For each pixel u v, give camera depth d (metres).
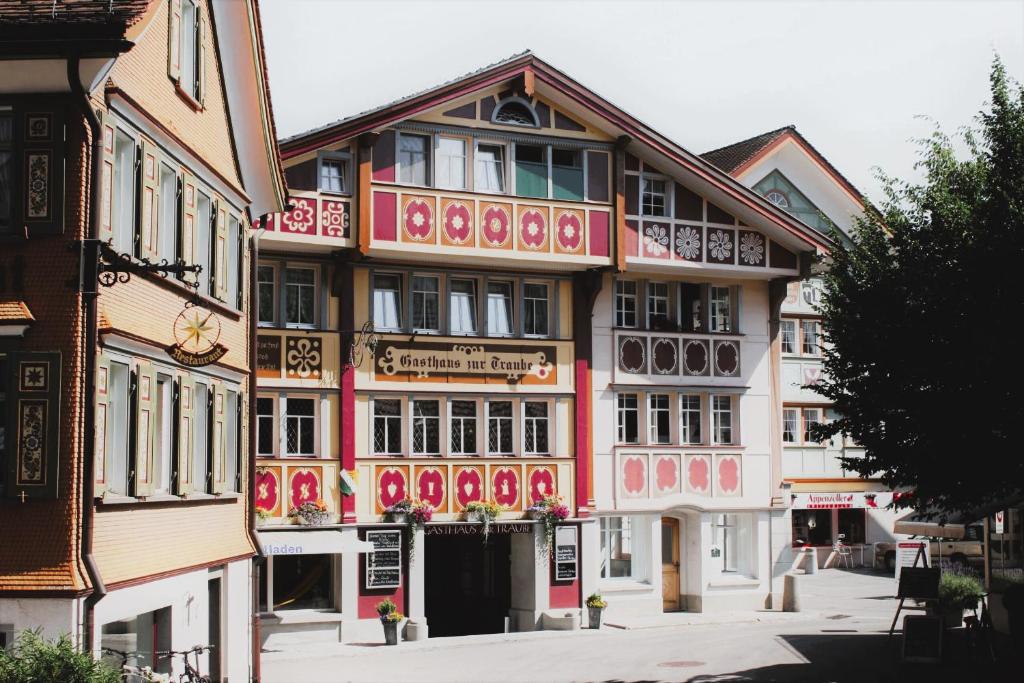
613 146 30.64
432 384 29.22
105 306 14.02
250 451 20.97
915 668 21.73
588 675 22.14
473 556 31.36
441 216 28.52
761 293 33.59
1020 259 17.81
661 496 31.92
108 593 13.89
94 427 13.45
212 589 18.86
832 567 44.84
